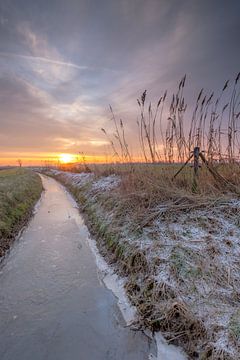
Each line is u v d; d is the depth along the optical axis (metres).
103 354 2.39
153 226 4.03
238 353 1.96
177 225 3.85
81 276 3.94
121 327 2.74
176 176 5.27
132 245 3.85
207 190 4.52
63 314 3.00
